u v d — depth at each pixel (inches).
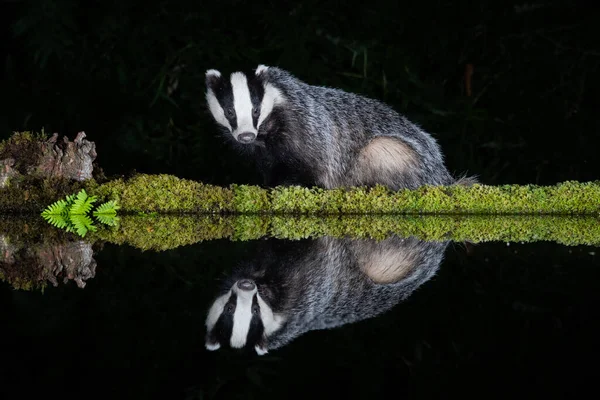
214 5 607.8
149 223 362.3
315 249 301.3
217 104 438.3
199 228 349.1
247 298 219.6
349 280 251.6
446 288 238.5
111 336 173.9
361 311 215.6
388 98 638.5
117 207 388.2
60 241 303.3
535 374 159.6
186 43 617.6
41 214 380.8
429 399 156.6
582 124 665.0
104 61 602.9
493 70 684.7
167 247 292.2
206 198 401.1
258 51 611.8
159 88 586.2
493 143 665.0
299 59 595.5
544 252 299.0
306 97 445.7
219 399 153.7
